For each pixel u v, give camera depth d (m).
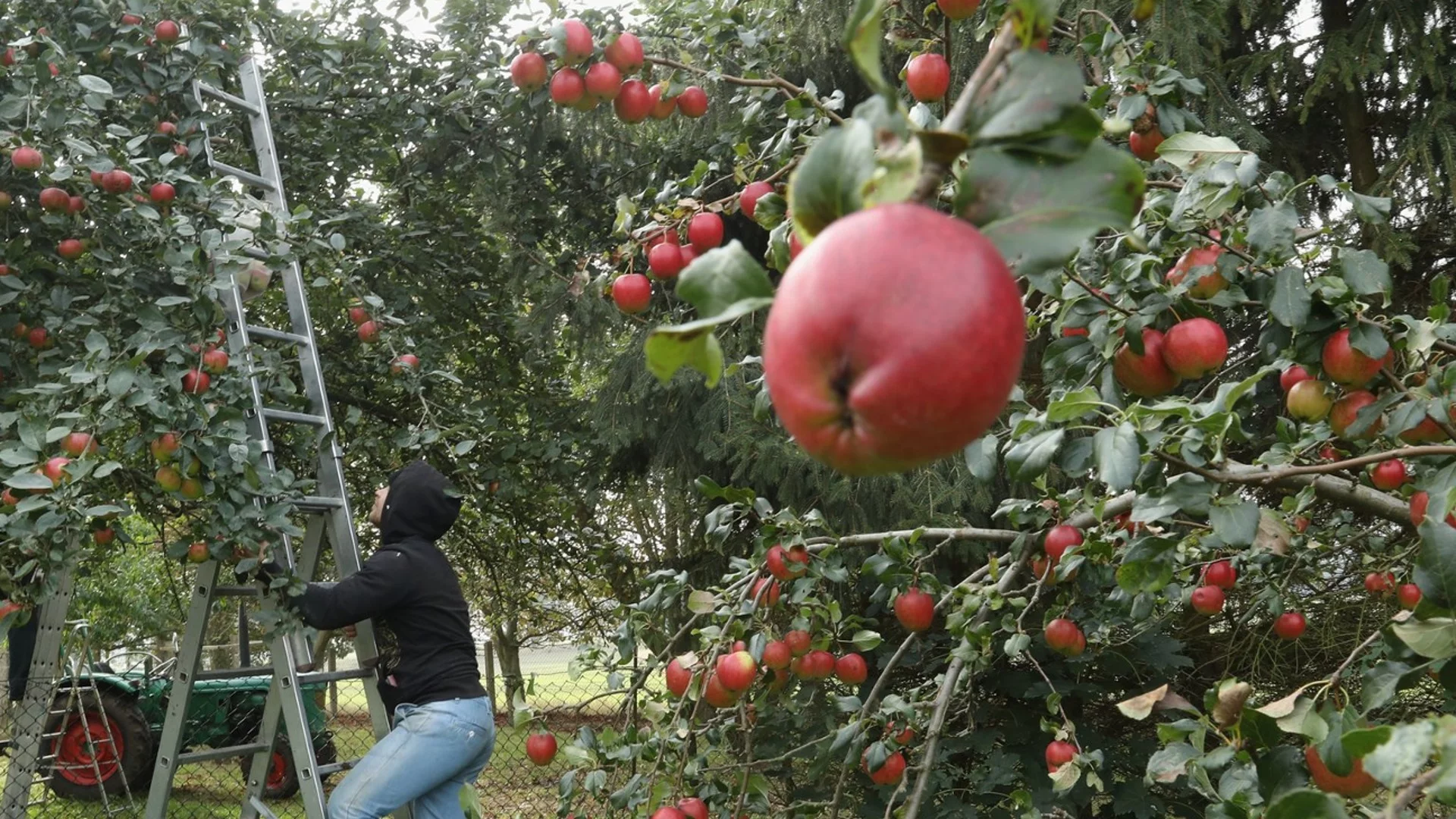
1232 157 1.69
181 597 8.05
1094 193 0.62
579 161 5.79
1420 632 1.25
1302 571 3.34
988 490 4.76
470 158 5.68
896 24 2.07
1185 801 4.70
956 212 0.63
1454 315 4.43
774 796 4.92
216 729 7.44
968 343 0.50
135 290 3.97
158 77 4.31
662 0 3.46
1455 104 4.01
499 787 6.54
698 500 5.48
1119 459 1.39
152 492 4.02
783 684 2.80
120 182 3.61
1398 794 0.88
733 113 4.95
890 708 2.55
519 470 5.91
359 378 6.29
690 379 5.00
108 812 5.32
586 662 2.87
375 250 5.89
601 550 6.17
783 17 4.66
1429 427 1.68
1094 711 5.50
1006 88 0.64
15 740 4.94
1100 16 2.13
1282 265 1.60
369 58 5.47
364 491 6.50
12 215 4.04
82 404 3.16
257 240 3.91
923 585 2.75
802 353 0.52
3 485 3.39
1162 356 1.59
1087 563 2.24
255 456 3.40
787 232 1.79
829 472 4.70
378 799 3.40
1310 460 2.08
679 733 2.61
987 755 4.50
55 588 3.12
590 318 5.43
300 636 3.44
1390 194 4.23
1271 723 1.46
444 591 3.62
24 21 4.07
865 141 0.60
